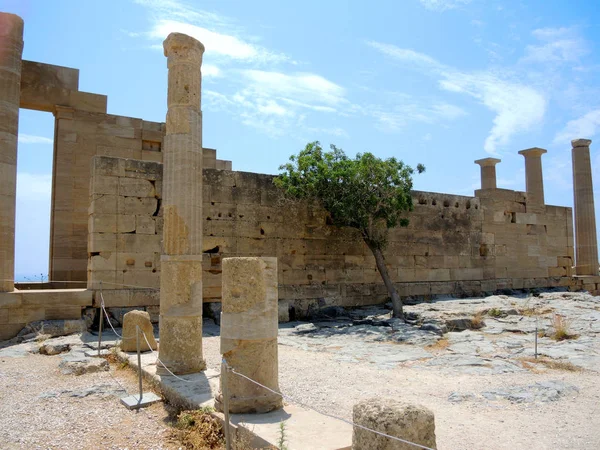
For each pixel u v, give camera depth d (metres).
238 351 7.30
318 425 6.50
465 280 24.66
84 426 7.52
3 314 14.84
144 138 22.38
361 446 4.79
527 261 27.28
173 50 10.77
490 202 26.05
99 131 21.53
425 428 4.71
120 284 16.47
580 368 10.53
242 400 7.08
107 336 14.56
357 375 10.21
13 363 11.74
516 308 19.23
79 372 10.65
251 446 6.10
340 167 19.20
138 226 16.91
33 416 7.95
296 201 20.28
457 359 11.62
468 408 7.96
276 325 7.61
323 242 20.81
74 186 20.86
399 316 18.23
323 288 20.44
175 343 9.91
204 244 18.17
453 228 24.56
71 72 21.48
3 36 15.80
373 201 18.97
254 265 7.46
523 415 7.58
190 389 8.56
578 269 30.84
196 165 10.66
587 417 7.44
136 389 9.45
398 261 22.69
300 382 9.59
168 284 10.12
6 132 15.53
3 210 15.30
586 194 30.83
